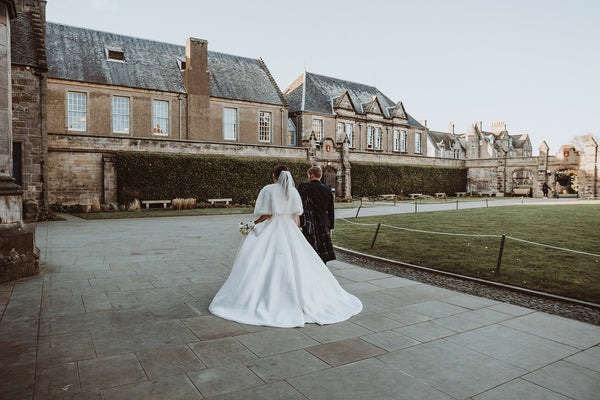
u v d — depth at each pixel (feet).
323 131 124.26
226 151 85.35
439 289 18.78
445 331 13.25
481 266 23.72
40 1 56.59
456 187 146.00
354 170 113.50
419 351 11.59
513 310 15.70
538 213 60.49
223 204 81.35
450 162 146.61
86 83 80.48
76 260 24.07
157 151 75.92
